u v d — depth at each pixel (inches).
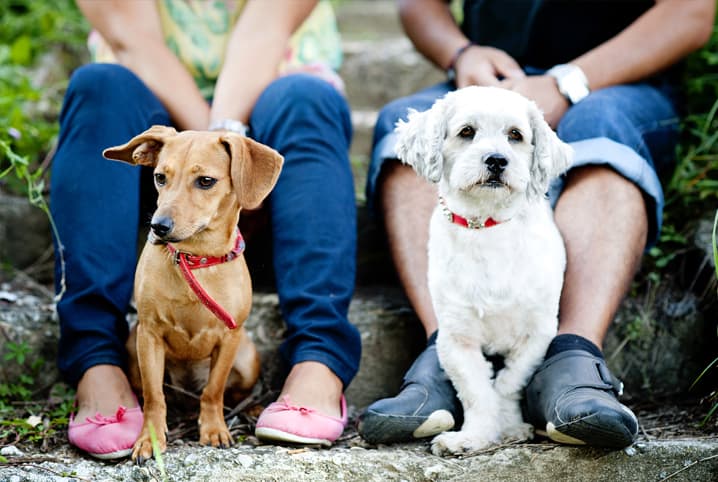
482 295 80.7
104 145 88.8
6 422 85.3
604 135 91.4
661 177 108.8
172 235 70.6
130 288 88.6
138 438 77.5
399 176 97.4
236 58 99.5
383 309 103.8
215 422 80.6
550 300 81.1
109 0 99.9
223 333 79.4
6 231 112.7
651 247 94.5
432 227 85.3
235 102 96.9
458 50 109.2
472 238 81.0
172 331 78.7
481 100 80.8
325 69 109.5
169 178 73.2
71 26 157.9
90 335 84.7
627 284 87.0
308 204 89.4
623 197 88.3
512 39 111.3
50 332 98.0
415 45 116.6
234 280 78.7
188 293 76.9
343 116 97.2
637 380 99.3
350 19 180.2
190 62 106.7
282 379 97.7
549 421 75.9
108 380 82.4
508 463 76.5
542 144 82.1
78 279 85.7
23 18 155.9
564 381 77.2
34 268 113.7
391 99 152.3
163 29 107.1
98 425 78.4
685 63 121.9
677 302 100.5
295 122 92.0
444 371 84.9
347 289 89.1
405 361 101.0
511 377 82.5
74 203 87.0
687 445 77.1
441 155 82.8
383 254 115.3
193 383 89.5
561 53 110.5
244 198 74.2
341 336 87.4
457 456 78.1
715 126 118.9
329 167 91.5
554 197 94.5
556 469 76.4
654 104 99.7
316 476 75.2
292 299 87.8
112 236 86.9
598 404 72.3
